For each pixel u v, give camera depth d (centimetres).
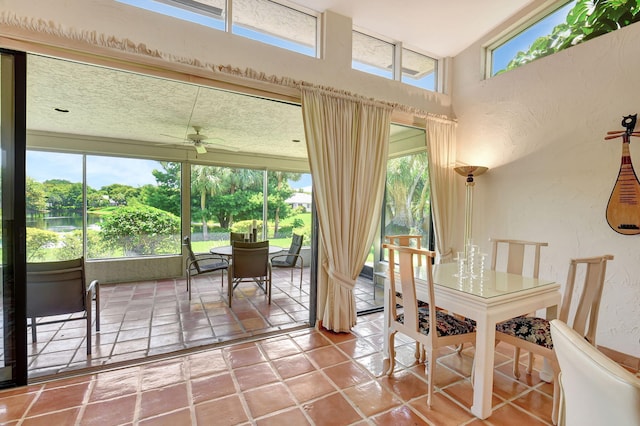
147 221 497
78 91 293
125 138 469
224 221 557
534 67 295
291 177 623
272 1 274
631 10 237
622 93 237
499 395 197
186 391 195
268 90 263
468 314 184
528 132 300
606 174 245
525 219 302
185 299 390
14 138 190
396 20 309
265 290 424
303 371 221
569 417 89
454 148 370
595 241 252
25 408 176
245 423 168
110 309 350
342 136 286
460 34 336
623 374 69
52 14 192
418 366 230
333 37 293
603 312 248
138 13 215
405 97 342
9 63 188
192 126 411
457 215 371
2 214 190
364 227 299
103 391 194
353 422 170
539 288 199
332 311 287
